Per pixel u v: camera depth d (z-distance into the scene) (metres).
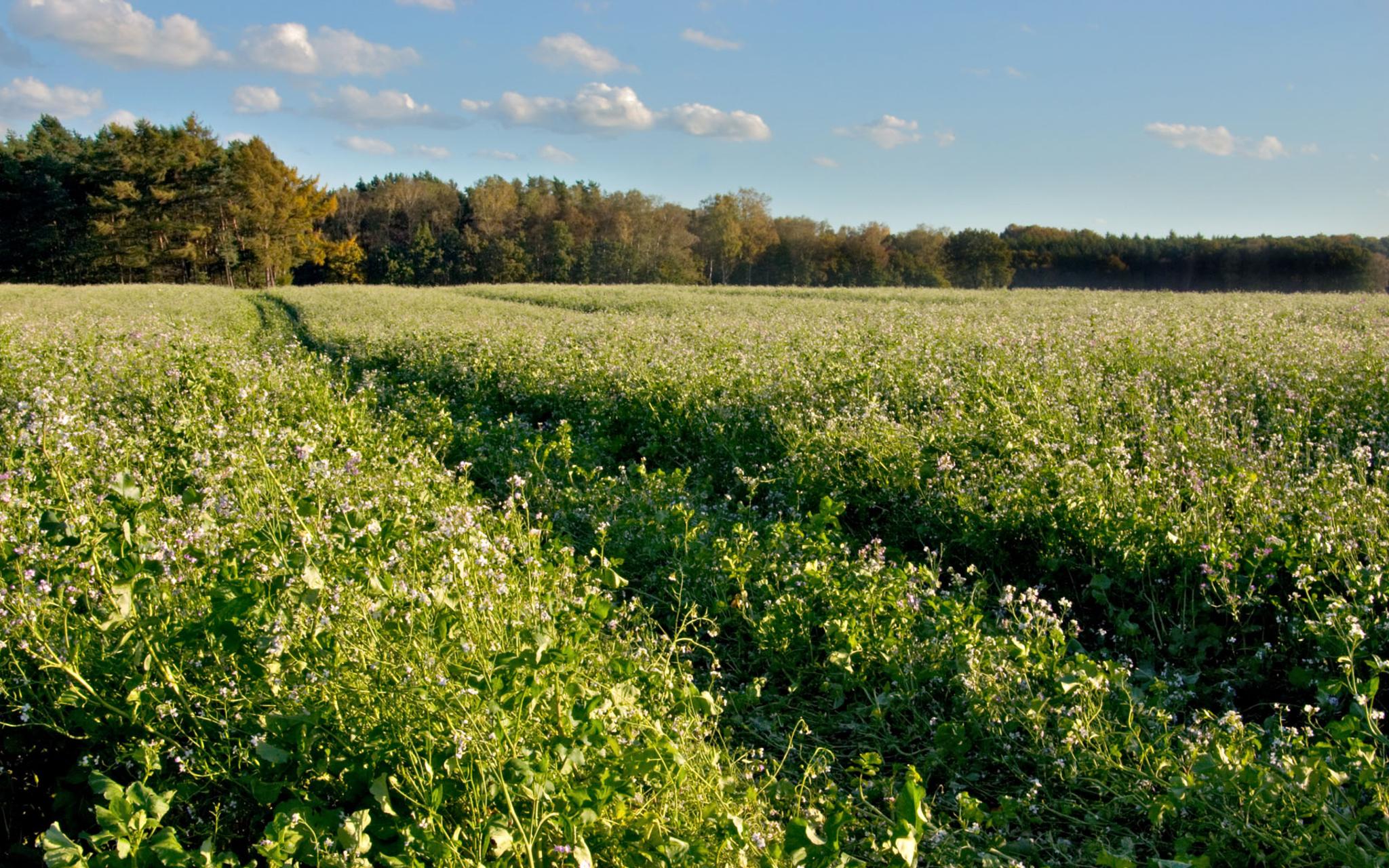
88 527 3.91
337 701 3.48
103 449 7.43
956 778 4.15
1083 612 5.90
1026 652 4.49
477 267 84.56
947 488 7.08
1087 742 4.06
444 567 4.25
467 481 7.24
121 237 65.62
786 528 6.46
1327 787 3.37
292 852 2.77
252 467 6.07
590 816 3.03
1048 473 6.78
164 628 3.80
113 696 3.62
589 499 7.43
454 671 3.52
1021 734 4.25
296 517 4.27
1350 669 4.09
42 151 70.94
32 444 5.36
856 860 2.80
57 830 2.56
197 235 67.06
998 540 6.49
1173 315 17.91
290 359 14.46
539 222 91.81
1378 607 4.86
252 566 4.07
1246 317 15.69
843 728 4.61
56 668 3.66
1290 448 7.47
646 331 18.44
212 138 74.06
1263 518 5.83
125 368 11.89
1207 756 3.58
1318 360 9.98
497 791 3.14
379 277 85.38
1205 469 6.97
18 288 42.66
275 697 3.50
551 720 3.59
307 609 3.52
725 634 5.64
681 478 7.92
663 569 6.17
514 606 4.23
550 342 16.31
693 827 3.34
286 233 73.00
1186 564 5.54
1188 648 5.25
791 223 95.50
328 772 3.36
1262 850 3.42
